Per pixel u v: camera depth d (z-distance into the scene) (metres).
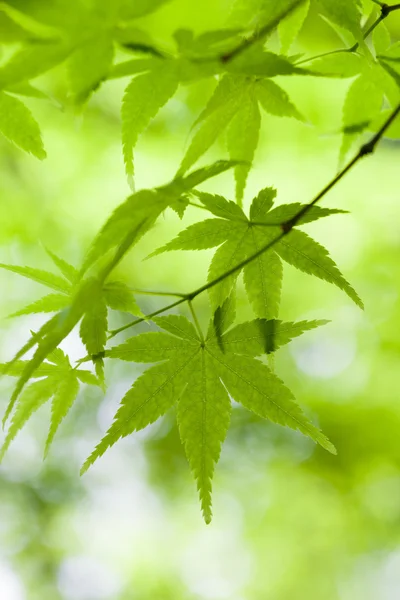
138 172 4.97
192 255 5.27
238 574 6.61
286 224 1.44
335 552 6.19
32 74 1.06
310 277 5.25
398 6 1.53
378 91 1.72
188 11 2.99
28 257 5.50
